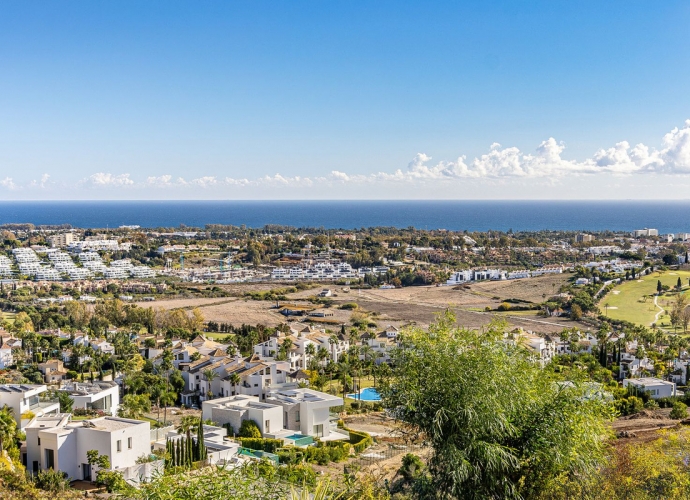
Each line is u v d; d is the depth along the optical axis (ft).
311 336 538.06
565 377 124.77
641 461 148.97
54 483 217.36
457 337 119.55
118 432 236.63
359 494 125.29
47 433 234.79
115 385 357.00
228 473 100.73
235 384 386.32
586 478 120.67
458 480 107.65
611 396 126.00
